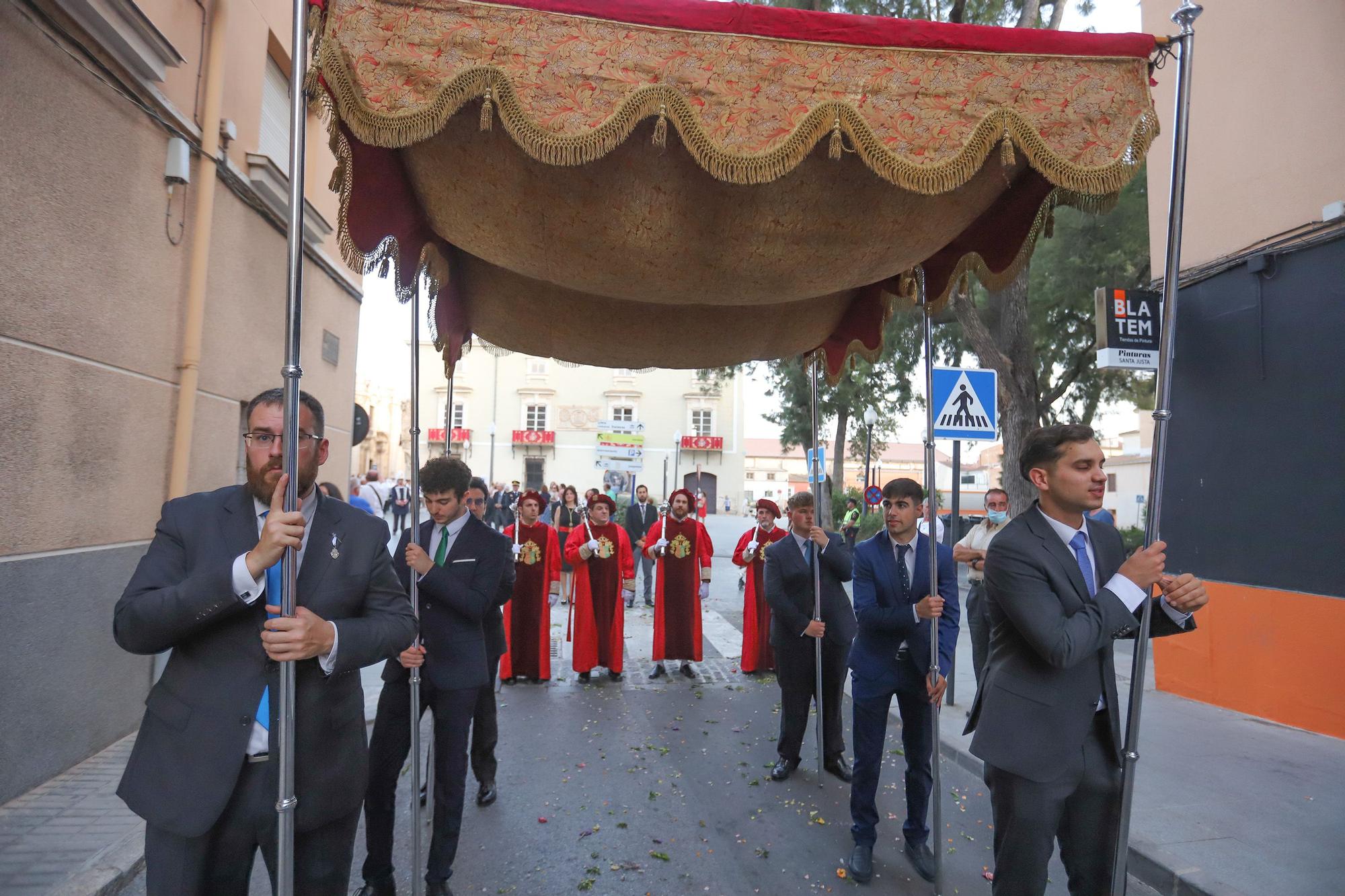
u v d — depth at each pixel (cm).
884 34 252
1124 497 3812
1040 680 242
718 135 240
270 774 195
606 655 743
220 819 192
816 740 554
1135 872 362
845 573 479
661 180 261
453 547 356
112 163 465
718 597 1366
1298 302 557
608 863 367
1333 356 533
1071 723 239
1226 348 614
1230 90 617
